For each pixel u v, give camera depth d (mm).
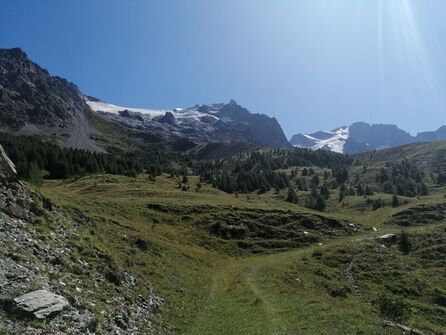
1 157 34438
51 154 197000
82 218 45500
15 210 29750
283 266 70188
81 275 27172
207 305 38906
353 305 54656
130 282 32594
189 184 192250
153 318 28359
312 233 102625
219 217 100562
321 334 29844
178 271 49406
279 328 31562
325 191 198125
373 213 148000
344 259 80375
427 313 60219
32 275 22453
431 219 123812
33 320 18422
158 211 97562
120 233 51469
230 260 78188
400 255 85750
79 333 19391
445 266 81938
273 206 121438
